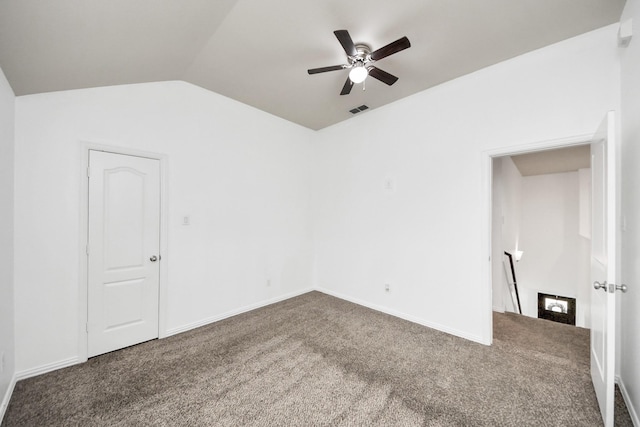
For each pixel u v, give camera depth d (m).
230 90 3.20
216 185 3.30
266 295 3.86
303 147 4.41
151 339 2.76
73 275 2.32
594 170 2.01
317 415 1.72
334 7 1.88
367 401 1.85
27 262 2.12
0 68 1.72
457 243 2.88
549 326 3.06
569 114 2.24
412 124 3.27
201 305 3.15
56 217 2.24
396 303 3.43
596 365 1.88
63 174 2.28
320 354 2.47
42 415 1.72
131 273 2.64
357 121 3.93
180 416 1.72
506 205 4.52
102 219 2.48
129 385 2.02
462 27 2.09
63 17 1.48
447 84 2.95
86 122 2.39
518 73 2.48
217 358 2.40
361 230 3.88
